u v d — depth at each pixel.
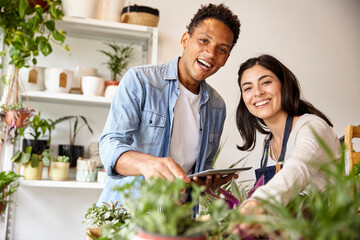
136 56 2.91
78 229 2.77
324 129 1.30
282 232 0.61
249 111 1.72
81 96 2.47
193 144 1.87
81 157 2.58
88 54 2.82
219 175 1.44
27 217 2.68
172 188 0.62
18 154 2.38
